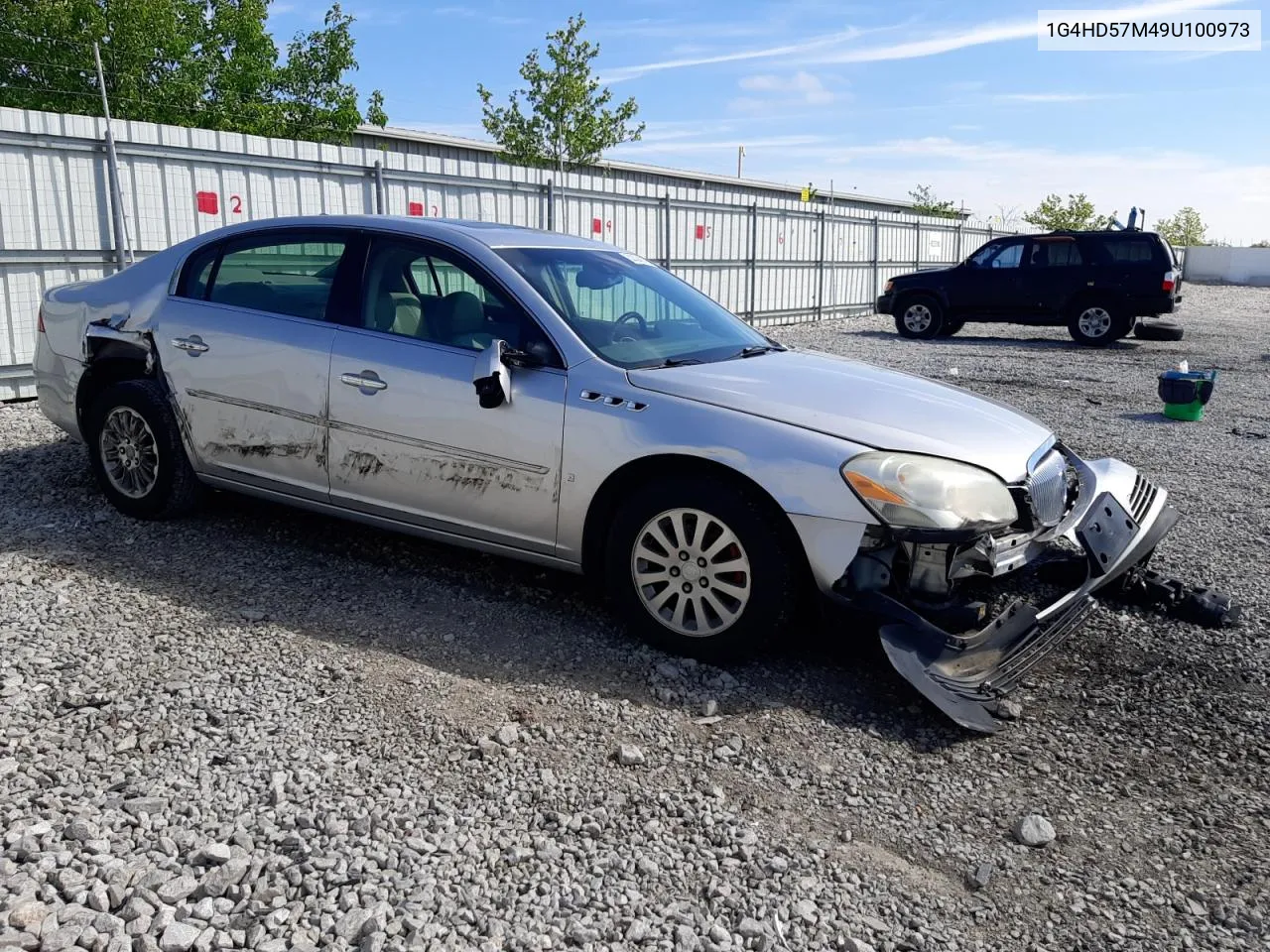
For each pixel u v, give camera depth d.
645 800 2.94
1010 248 17.75
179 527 5.15
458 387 4.16
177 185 10.26
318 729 3.22
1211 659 4.11
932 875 2.70
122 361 5.21
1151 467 7.76
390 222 4.60
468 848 2.65
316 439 4.55
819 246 22.14
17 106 21.45
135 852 2.55
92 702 3.29
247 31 26.06
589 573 4.12
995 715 3.50
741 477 3.72
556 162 27.75
